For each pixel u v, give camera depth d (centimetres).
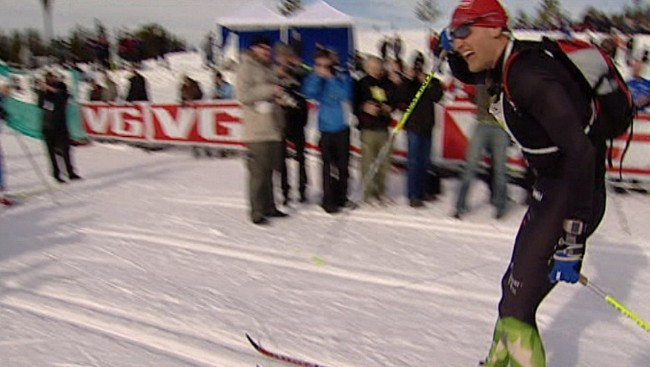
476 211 509
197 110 838
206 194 609
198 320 309
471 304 325
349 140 510
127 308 324
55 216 538
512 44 180
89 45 1900
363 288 351
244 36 1164
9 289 358
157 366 262
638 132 541
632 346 275
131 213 540
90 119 988
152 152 898
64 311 322
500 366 222
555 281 191
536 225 193
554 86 168
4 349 278
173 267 392
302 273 378
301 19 1057
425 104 505
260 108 466
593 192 175
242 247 432
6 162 845
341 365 263
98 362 265
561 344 279
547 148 185
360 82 507
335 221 491
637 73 596
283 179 526
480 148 473
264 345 282
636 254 397
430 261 394
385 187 529
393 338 287
